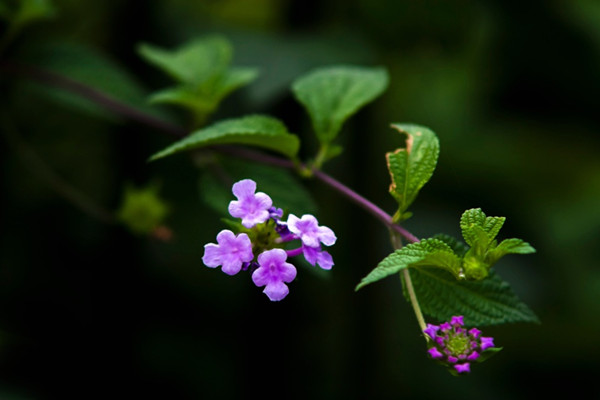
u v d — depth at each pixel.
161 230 0.52
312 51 0.58
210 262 0.37
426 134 0.41
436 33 0.65
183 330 0.61
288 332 0.61
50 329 0.58
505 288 0.40
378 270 0.37
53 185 0.53
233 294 0.63
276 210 0.39
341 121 0.45
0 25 0.53
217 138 0.42
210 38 0.51
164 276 0.63
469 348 0.38
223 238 0.37
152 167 0.60
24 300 0.59
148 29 0.59
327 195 0.65
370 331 0.64
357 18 0.64
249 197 0.38
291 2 0.64
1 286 0.59
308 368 0.64
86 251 0.61
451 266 0.39
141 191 0.52
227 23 0.63
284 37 0.60
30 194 0.62
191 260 0.63
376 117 0.64
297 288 0.63
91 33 0.62
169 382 0.59
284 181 0.46
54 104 0.62
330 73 0.46
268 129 0.43
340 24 0.64
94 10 0.61
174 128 0.49
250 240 0.39
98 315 0.58
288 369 0.61
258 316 0.61
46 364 0.57
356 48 0.59
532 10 0.65
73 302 0.60
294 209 0.45
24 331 0.58
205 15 0.65
